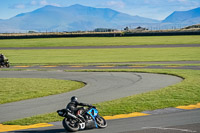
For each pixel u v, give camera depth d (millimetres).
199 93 39062
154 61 98438
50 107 35062
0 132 23609
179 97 36750
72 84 56688
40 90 49875
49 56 125688
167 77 60875
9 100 41250
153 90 44750
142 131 21844
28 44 188375
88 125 22703
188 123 24000
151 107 31516
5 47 175000
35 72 78125
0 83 59344
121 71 74625
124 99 36969
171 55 115938
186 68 76688
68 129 22047
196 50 131750
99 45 170875
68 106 22672
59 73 74812
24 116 30688
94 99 39312
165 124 23875
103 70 77000
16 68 89312
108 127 23766
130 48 150500
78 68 85000
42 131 23344
